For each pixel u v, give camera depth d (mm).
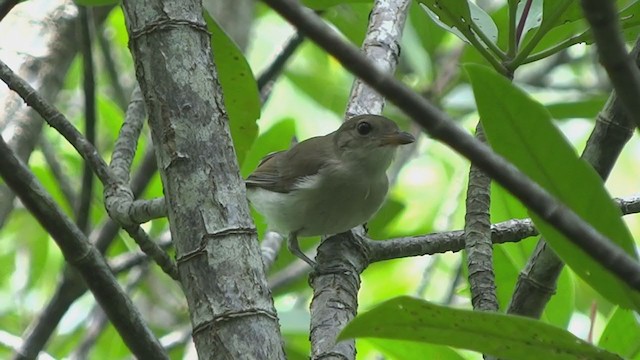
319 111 21734
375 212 12602
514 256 9852
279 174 12664
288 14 3604
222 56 9594
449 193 16969
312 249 14555
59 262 18281
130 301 7820
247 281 5754
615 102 7164
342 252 9547
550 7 7348
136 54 6316
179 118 6113
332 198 12172
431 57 16031
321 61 19688
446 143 3771
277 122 13867
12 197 12820
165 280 16844
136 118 9523
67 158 17609
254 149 13875
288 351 12344
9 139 12930
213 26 9297
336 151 12484
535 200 3857
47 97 13586
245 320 5633
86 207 11992
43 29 14117
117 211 8133
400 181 19406
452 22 7812
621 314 7727
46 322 11617
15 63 13719
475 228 7477
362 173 12258
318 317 8336
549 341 4551
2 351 14633
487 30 8820
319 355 7348
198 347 5695
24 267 17344
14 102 13305
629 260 3889
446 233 9820
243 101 10094
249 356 5543
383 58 10828
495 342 4590
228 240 5832
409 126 16391
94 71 11508
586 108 12773
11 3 8078
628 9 7660
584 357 4562
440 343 4625
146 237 8203
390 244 9742
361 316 4449
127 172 8977
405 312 4453
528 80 18562
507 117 4555
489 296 7152
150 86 6223
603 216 4520
